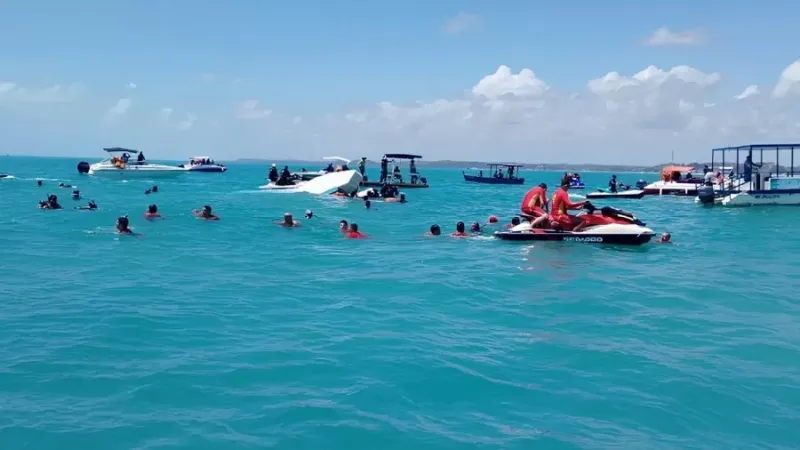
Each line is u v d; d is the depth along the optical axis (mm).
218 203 30359
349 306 9547
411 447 4867
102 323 8266
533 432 5184
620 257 14992
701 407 5727
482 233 19453
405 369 6598
